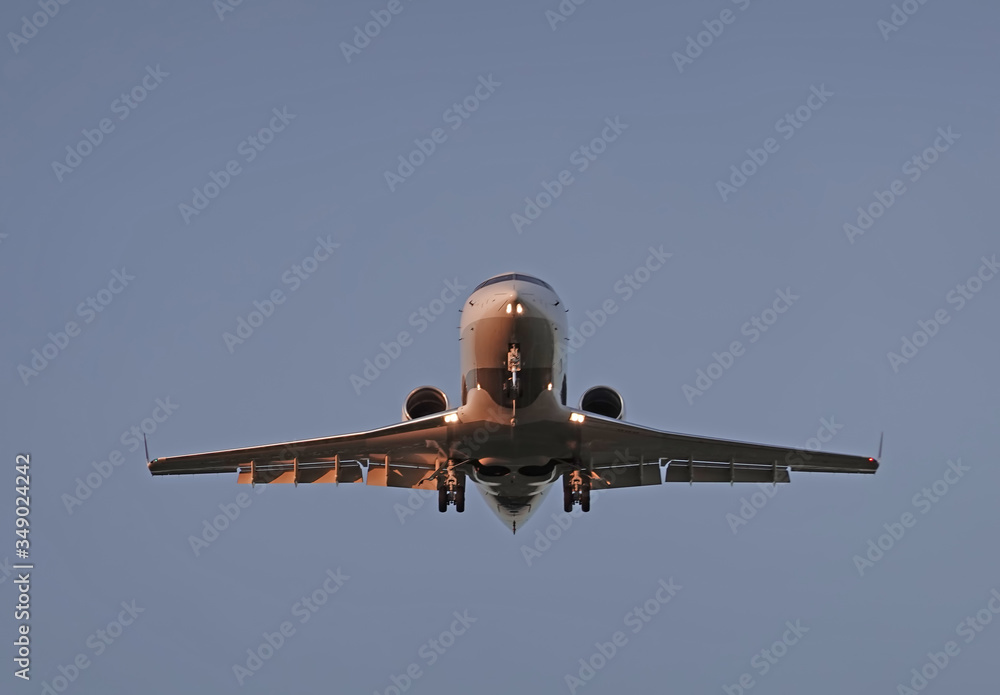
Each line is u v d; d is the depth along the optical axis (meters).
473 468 102.94
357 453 104.12
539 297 92.12
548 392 92.56
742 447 103.38
